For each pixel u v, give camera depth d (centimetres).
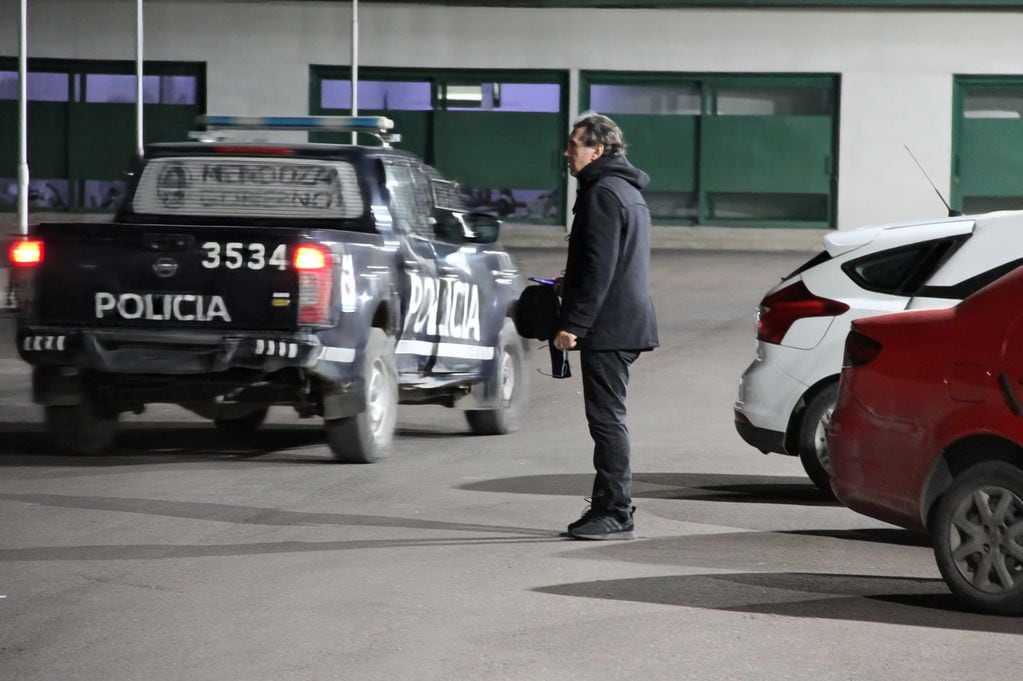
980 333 1886
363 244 2911
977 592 1841
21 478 2744
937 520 1870
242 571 2008
